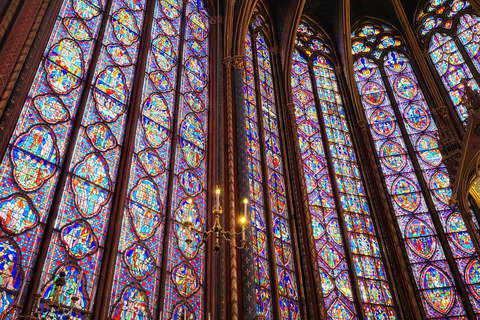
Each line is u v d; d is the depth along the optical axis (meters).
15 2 8.19
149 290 8.54
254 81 15.01
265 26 17.11
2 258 6.82
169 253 9.27
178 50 12.59
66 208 7.95
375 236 13.90
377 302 12.51
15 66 7.82
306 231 12.64
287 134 14.59
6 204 7.18
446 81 16.34
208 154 11.59
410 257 13.48
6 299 6.64
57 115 8.59
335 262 12.79
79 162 8.54
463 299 12.41
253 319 9.34
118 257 8.30
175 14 13.24
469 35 16.56
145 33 11.65
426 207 14.30
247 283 9.81
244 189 11.24
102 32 10.43
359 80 17.73
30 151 7.84
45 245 7.36
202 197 10.74
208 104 12.59
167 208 9.73
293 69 16.91
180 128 11.20
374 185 14.77
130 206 8.99
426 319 12.30
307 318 11.27
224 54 13.86
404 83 17.17
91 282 7.75
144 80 10.91
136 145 9.81
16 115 7.74
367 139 15.84
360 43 18.75
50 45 9.05
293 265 12.05
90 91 9.45
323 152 15.23
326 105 16.62
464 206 10.89
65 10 9.77
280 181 13.47
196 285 9.45
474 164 10.84
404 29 17.56
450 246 13.38
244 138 12.17
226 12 14.47
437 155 15.12
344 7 17.41
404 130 16.03
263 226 11.89
